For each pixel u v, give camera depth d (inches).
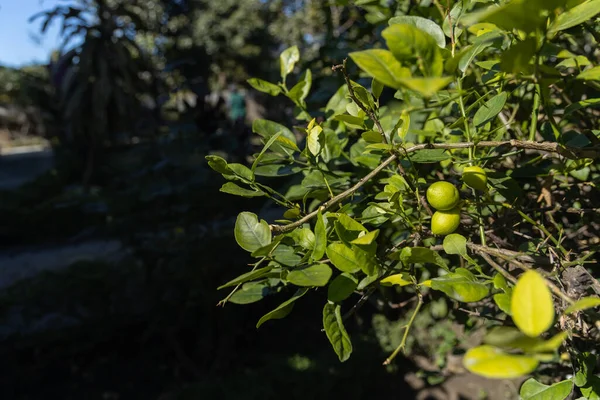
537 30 34.3
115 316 162.6
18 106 638.5
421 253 43.9
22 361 181.5
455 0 63.2
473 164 54.6
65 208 200.5
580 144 51.6
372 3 78.5
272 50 748.0
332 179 58.7
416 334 186.1
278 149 58.5
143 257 150.4
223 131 198.5
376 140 48.4
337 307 42.1
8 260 209.8
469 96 56.2
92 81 287.0
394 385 178.2
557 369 66.3
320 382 160.7
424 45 32.8
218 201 148.9
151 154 160.4
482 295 37.9
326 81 87.4
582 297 44.6
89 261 159.2
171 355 194.4
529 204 65.3
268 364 169.0
